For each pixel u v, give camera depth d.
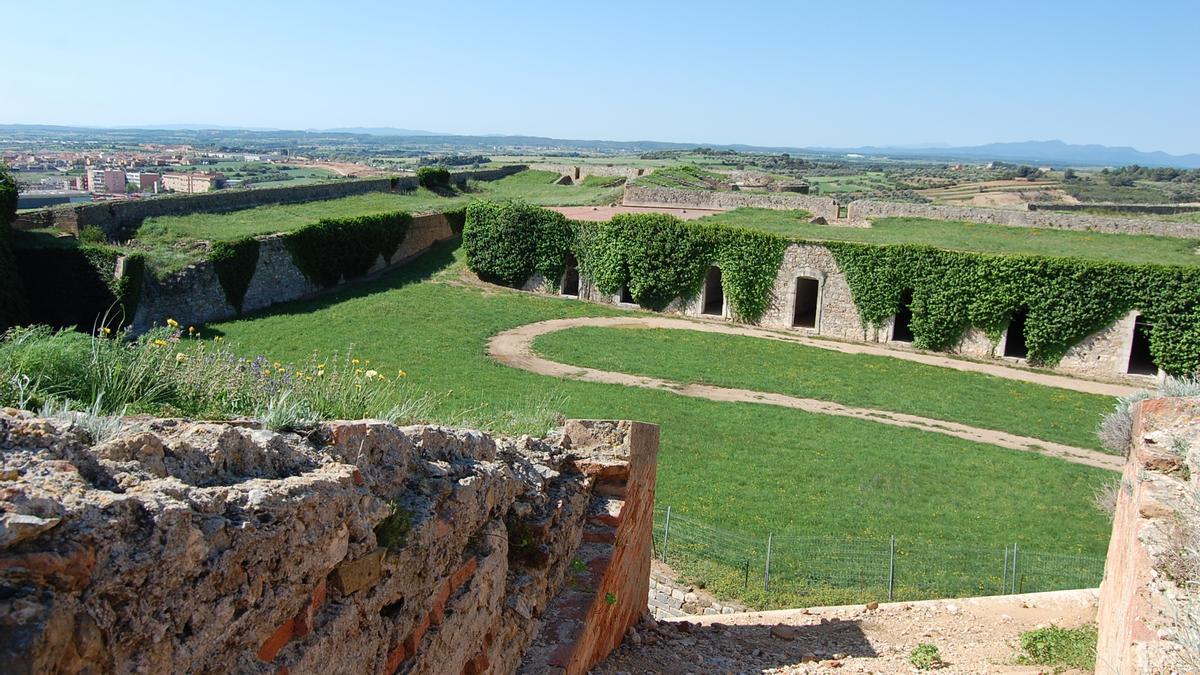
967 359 34.47
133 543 3.24
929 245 35.78
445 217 47.56
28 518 2.92
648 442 10.12
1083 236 41.53
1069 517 18.80
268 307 34.06
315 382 7.57
